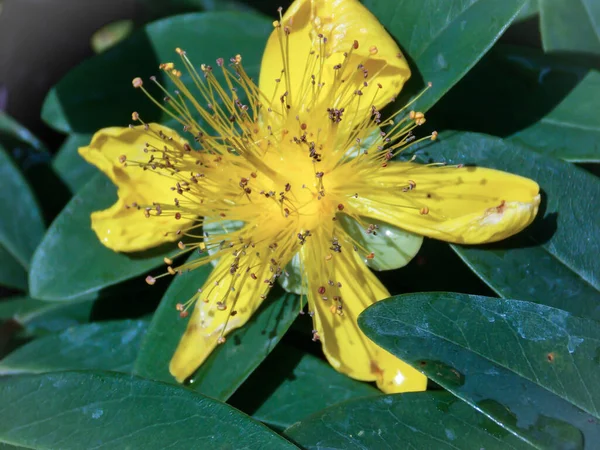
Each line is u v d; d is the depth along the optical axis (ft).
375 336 0.24
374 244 0.29
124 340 0.34
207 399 0.26
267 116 0.31
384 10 0.31
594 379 0.23
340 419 0.25
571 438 0.22
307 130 0.30
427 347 0.24
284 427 0.29
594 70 0.32
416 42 0.30
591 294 0.27
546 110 0.31
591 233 0.27
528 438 0.22
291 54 0.31
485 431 0.24
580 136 0.30
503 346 0.24
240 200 0.30
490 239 0.26
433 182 0.28
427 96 0.29
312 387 0.29
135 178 0.31
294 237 0.29
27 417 0.27
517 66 0.32
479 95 0.32
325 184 0.30
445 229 0.27
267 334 0.29
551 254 0.27
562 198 0.28
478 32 0.29
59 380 0.27
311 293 0.28
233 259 0.29
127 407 0.26
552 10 0.33
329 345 0.28
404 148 0.28
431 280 0.32
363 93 0.30
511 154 0.29
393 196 0.29
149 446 0.25
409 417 0.25
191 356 0.29
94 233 0.33
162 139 0.30
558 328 0.24
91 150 0.31
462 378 0.23
